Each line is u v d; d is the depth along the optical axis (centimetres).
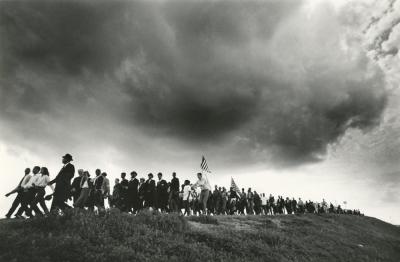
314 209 4256
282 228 1909
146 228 1098
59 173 1130
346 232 2584
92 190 1384
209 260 963
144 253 895
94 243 870
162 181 1664
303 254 1420
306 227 2200
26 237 807
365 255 1881
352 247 2003
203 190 1733
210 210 2162
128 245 918
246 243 1248
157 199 1623
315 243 1747
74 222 961
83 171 1359
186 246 1020
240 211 2562
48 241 802
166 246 985
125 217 1152
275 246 1366
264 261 1138
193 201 1978
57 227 923
